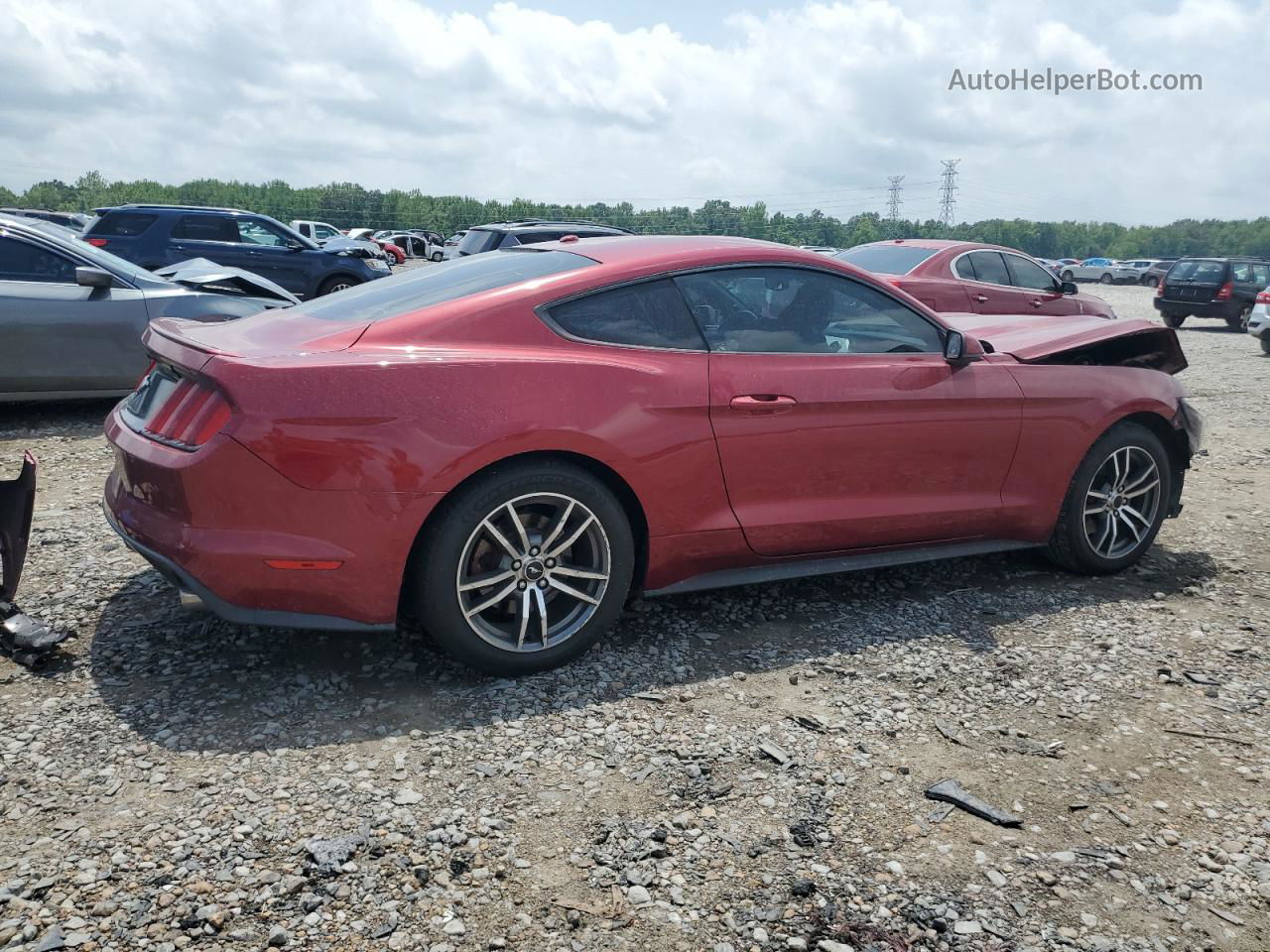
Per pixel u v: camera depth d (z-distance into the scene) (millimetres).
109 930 2012
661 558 3436
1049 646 3701
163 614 3584
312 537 2855
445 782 2615
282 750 2732
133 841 2303
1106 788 2740
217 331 3340
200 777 2578
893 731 3006
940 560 4676
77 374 6691
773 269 3656
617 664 3375
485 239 14828
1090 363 4844
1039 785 2740
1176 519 5574
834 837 2457
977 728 3053
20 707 2891
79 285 6609
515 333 3156
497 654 3156
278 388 2791
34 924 2014
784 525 3607
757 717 3053
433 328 3092
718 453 3412
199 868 2219
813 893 2242
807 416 3559
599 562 3287
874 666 3451
